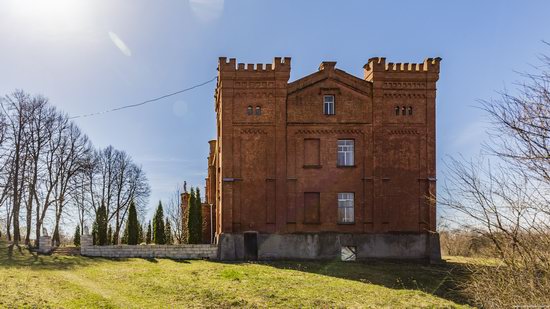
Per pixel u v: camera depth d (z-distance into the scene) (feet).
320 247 126.21
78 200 173.88
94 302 70.28
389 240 126.93
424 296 84.38
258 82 129.29
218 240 127.03
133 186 225.76
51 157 160.15
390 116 130.52
